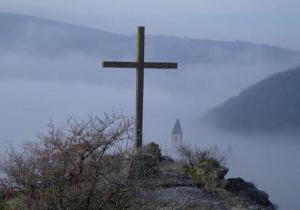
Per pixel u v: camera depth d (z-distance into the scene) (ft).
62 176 32.91
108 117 35.68
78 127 36.01
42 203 32.48
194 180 61.11
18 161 32.96
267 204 68.18
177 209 48.70
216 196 57.88
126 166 35.24
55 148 33.32
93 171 33.45
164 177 56.65
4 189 32.96
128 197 36.04
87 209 33.04
